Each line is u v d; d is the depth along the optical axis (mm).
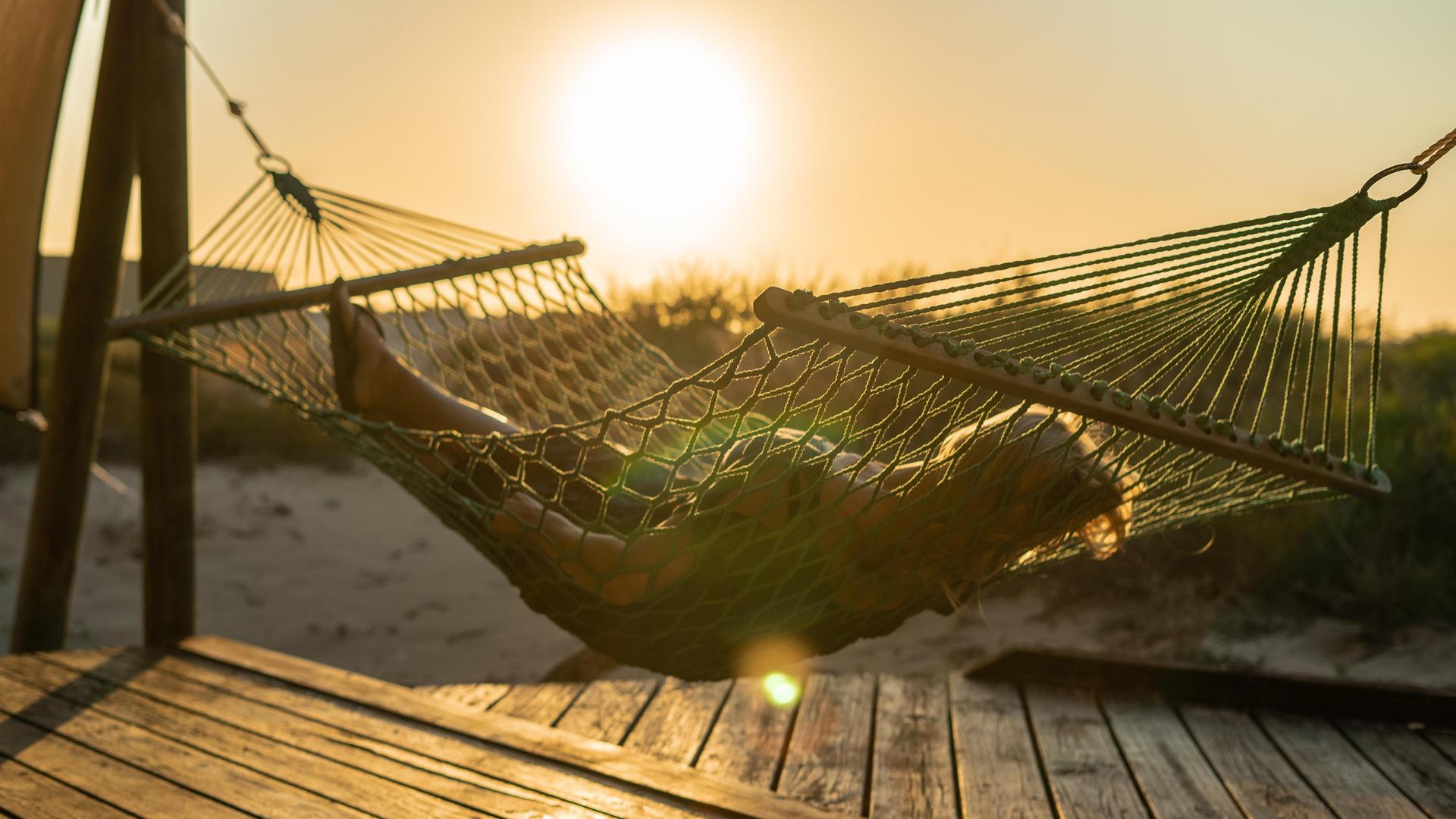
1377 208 1663
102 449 11680
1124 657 3797
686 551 2244
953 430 2193
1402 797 2943
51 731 3361
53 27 3887
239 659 4145
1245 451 1992
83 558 8680
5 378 4340
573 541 2436
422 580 8469
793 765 3207
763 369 1761
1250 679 3633
